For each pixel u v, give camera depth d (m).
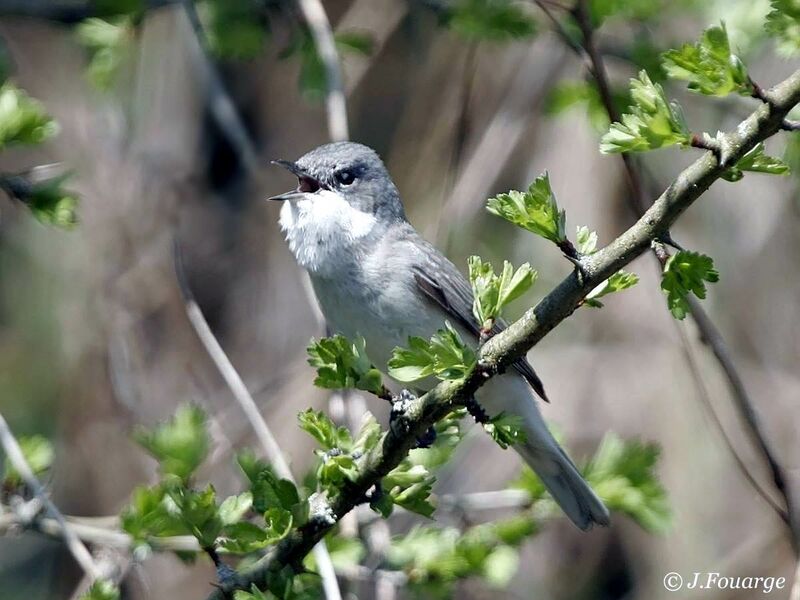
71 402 11.96
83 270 12.41
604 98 8.40
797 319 11.98
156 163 12.45
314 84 10.11
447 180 11.12
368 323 8.66
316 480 6.88
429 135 12.64
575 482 7.97
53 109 12.55
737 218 12.11
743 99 10.52
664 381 11.55
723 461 11.27
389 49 13.33
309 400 11.63
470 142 12.41
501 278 5.74
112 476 11.68
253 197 12.97
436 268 8.65
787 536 10.19
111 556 7.96
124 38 10.86
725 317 11.97
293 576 6.03
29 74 12.67
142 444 6.94
